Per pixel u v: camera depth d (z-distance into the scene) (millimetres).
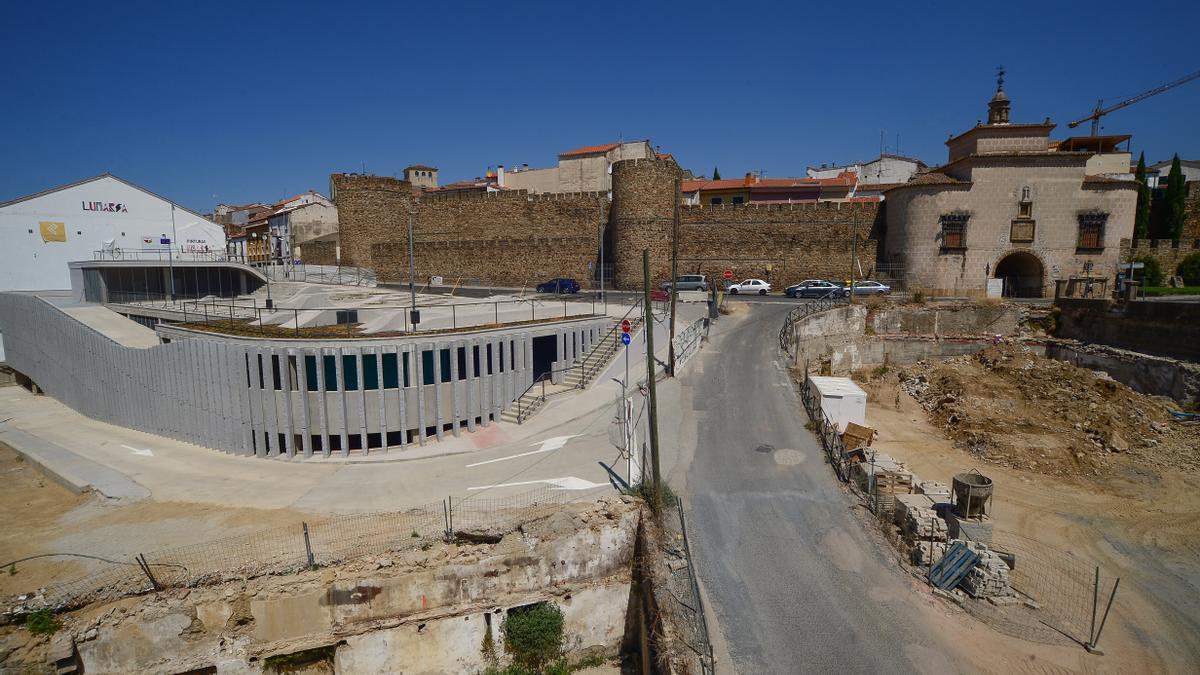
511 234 63031
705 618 14422
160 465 24859
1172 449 28375
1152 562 19656
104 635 14016
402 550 16406
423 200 67188
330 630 15172
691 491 19875
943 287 49625
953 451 29375
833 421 25766
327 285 58281
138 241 59844
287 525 18375
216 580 15289
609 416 26125
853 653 13523
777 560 16547
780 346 34375
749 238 56156
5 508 21297
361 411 25078
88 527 18969
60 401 38438
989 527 18062
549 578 16641
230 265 49875
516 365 28750
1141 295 44844
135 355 30203
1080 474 26578
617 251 54781
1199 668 14398
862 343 43062
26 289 54531
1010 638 14508
